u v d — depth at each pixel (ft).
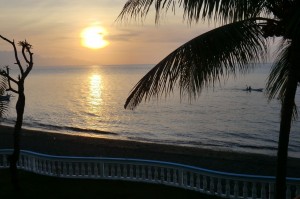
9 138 102.58
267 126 131.95
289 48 17.61
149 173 32.24
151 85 16.67
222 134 121.08
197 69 16.38
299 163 75.61
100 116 173.37
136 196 29.30
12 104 212.64
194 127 135.64
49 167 35.17
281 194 18.81
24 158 37.29
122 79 538.88
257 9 17.37
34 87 406.41
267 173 67.51
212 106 189.37
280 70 20.86
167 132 128.77
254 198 27.50
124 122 153.58
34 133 120.57
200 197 28.71
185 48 16.49
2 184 32.60
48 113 190.19
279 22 16.97
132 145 98.12
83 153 87.30
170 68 16.47
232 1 16.35
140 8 17.43
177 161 78.59
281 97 21.38
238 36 16.31
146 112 176.04
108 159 33.27
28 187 31.76
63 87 393.70
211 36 16.37
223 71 16.57
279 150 18.65
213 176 28.84
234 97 226.58
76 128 141.69
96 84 431.84
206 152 88.17
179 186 30.96
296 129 114.73
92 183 32.71
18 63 28.55
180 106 190.29
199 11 16.43
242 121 143.84
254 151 93.71
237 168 71.56
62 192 30.58
